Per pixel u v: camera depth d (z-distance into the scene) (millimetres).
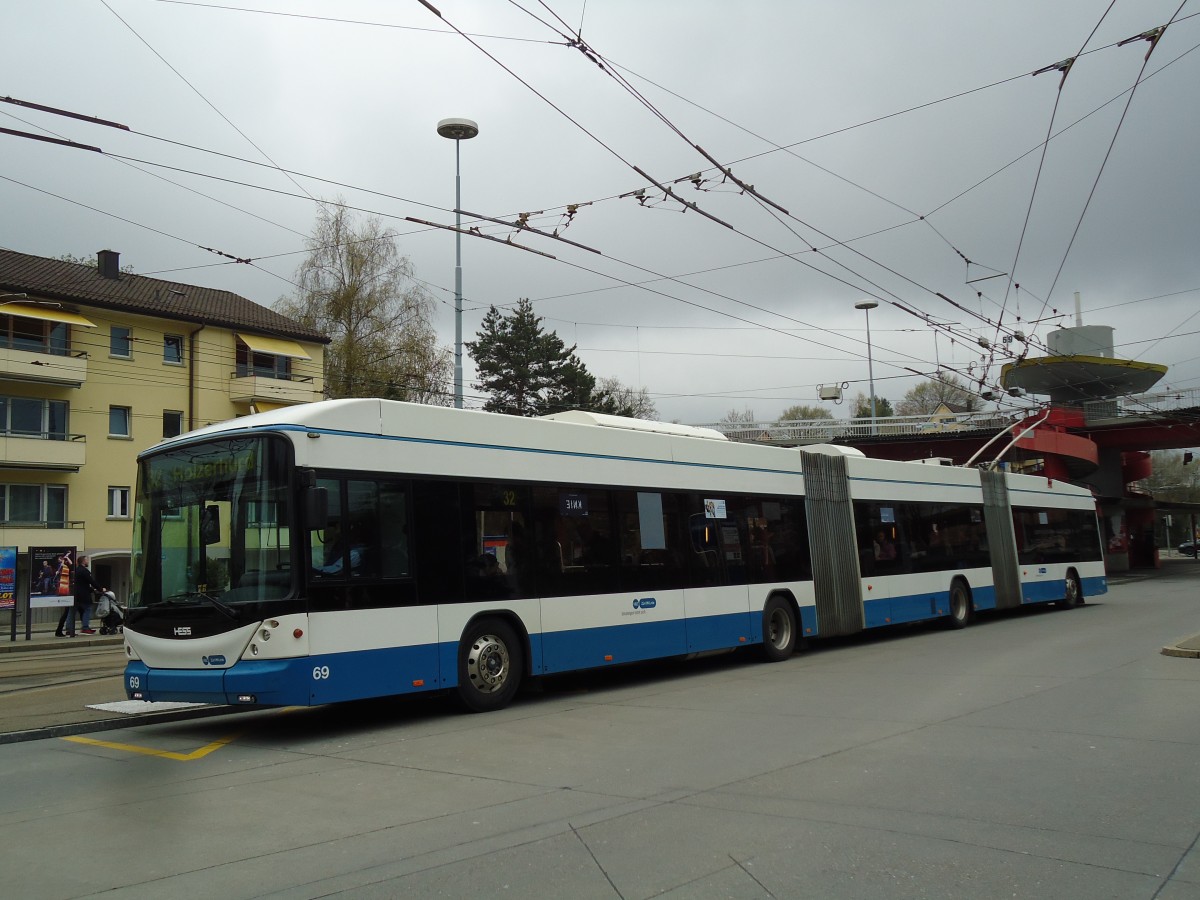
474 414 10961
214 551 9250
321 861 5242
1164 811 6035
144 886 4879
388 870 5051
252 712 11516
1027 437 43000
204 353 37938
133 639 9570
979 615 24047
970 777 6992
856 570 17250
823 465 16938
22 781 7551
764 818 5969
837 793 6586
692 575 13633
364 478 9688
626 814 6113
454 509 10508
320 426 9414
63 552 24594
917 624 21516
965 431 44375
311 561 9078
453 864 5137
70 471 34188
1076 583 25781
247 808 6488
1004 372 43438
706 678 13320
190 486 9609
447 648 10195
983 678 12367
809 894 4621
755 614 14742
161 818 6266
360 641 9352
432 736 9180
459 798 6641
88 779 7590
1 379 33031
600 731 9219
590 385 54375
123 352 36062
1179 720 9070
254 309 41562
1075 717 9367
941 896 4582
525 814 6160
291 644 8820
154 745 9203
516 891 4699
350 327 40375
